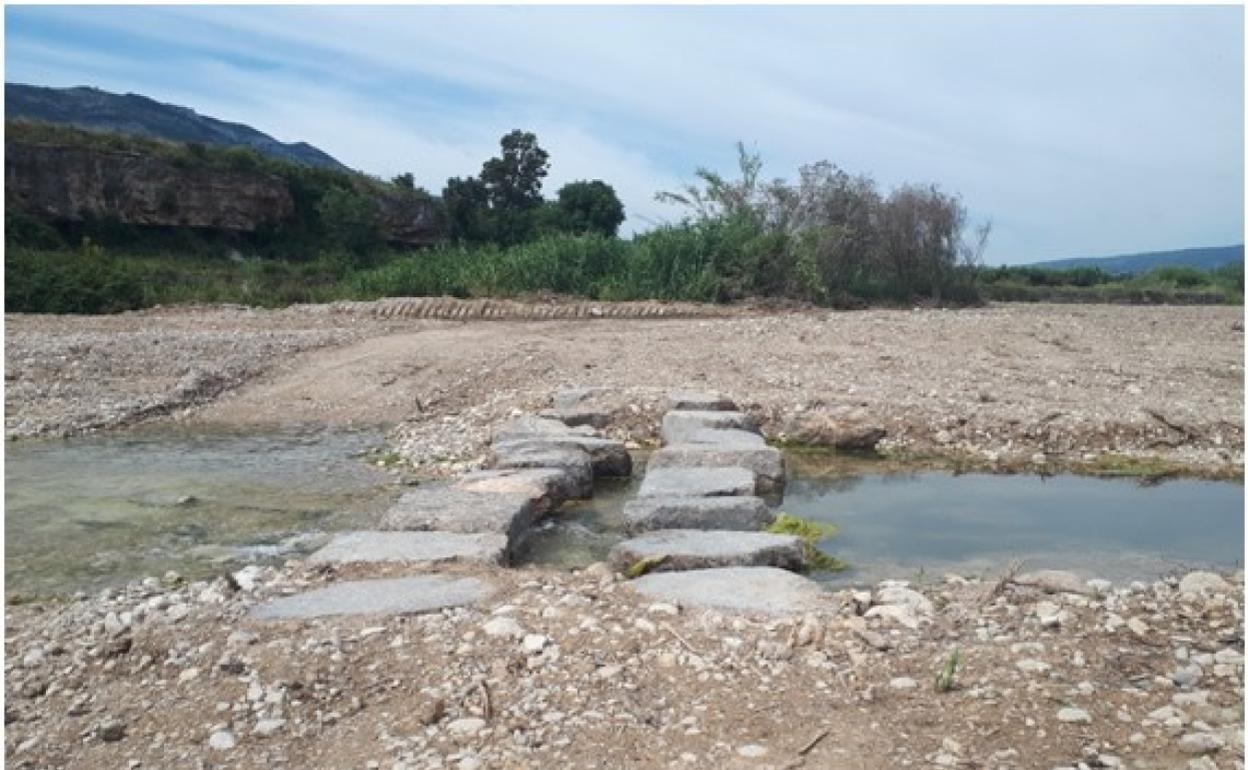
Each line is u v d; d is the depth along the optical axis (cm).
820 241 2048
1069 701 334
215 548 573
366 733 325
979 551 559
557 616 396
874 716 328
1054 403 890
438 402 999
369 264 3180
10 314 1628
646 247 1975
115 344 1209
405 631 388
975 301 2431
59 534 602
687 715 329
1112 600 427
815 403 884
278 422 972
